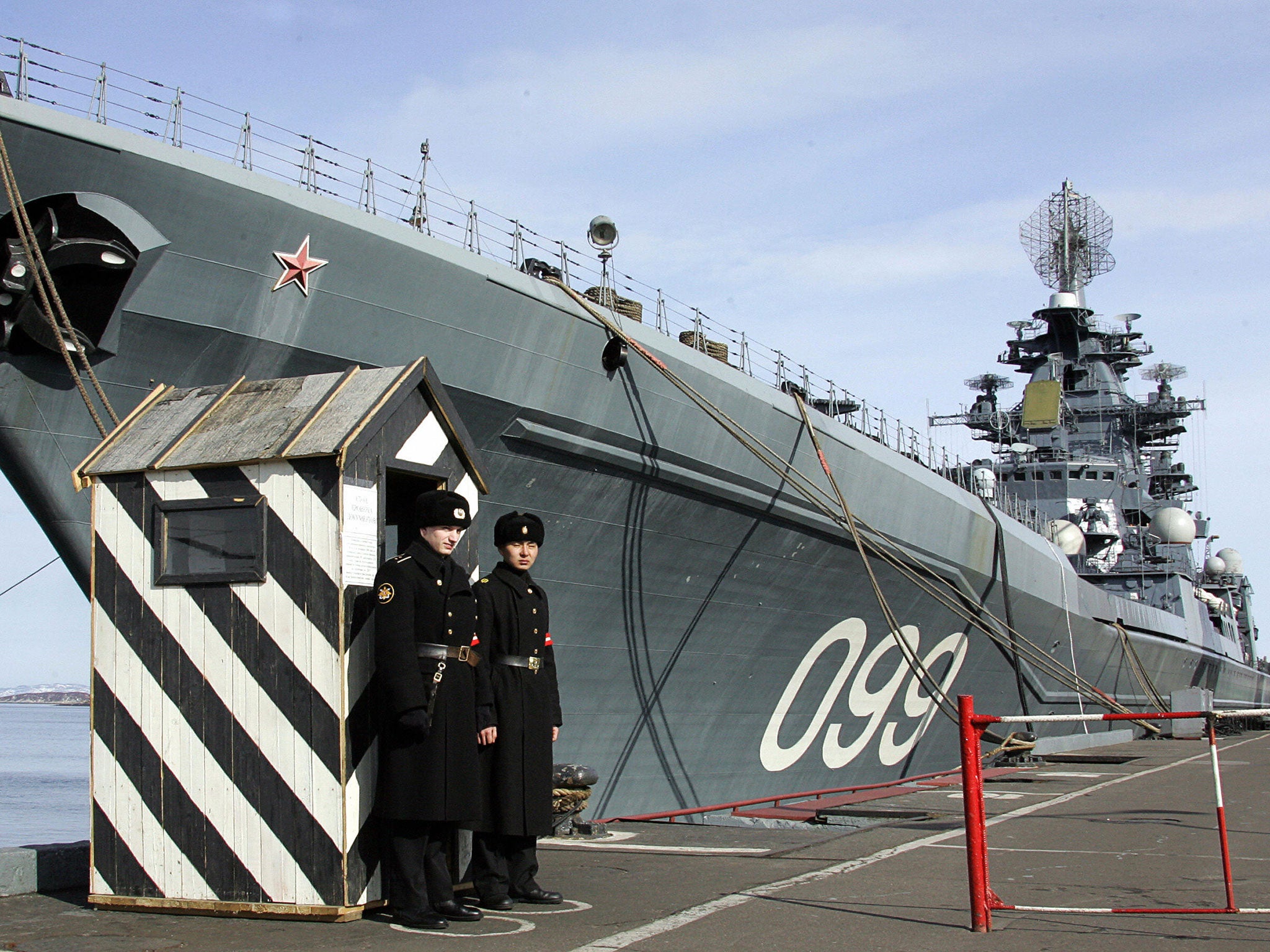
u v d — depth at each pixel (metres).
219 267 9.92
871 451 18.64
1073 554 29.45
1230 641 43.31
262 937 5.05
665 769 15.80
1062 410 34.38
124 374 9.86
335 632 5.41
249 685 5.56
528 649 5.99
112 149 9.11
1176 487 37.50
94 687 5.87
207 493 5.74
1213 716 5.73
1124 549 34.03
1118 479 33.34
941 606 20.64
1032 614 24.27
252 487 5.64
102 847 5.75
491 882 5.72
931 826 9.12
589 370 12.97
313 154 10.83
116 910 5.67
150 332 9.79
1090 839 8.30
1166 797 11.23
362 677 5.47
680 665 15.62
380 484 5.71
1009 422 34.28
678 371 14.17
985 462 33.75
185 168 9.48
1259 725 35.91
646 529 14.34
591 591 14.04
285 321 10.43
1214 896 6.11
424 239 11.27
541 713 5.97
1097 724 27.95
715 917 5.46
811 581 17.22
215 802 5.57
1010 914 5.56
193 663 5.68
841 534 17.22
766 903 5.80
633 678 14.98
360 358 10.98
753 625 16.55
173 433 5.97
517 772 5.77
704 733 16.36
